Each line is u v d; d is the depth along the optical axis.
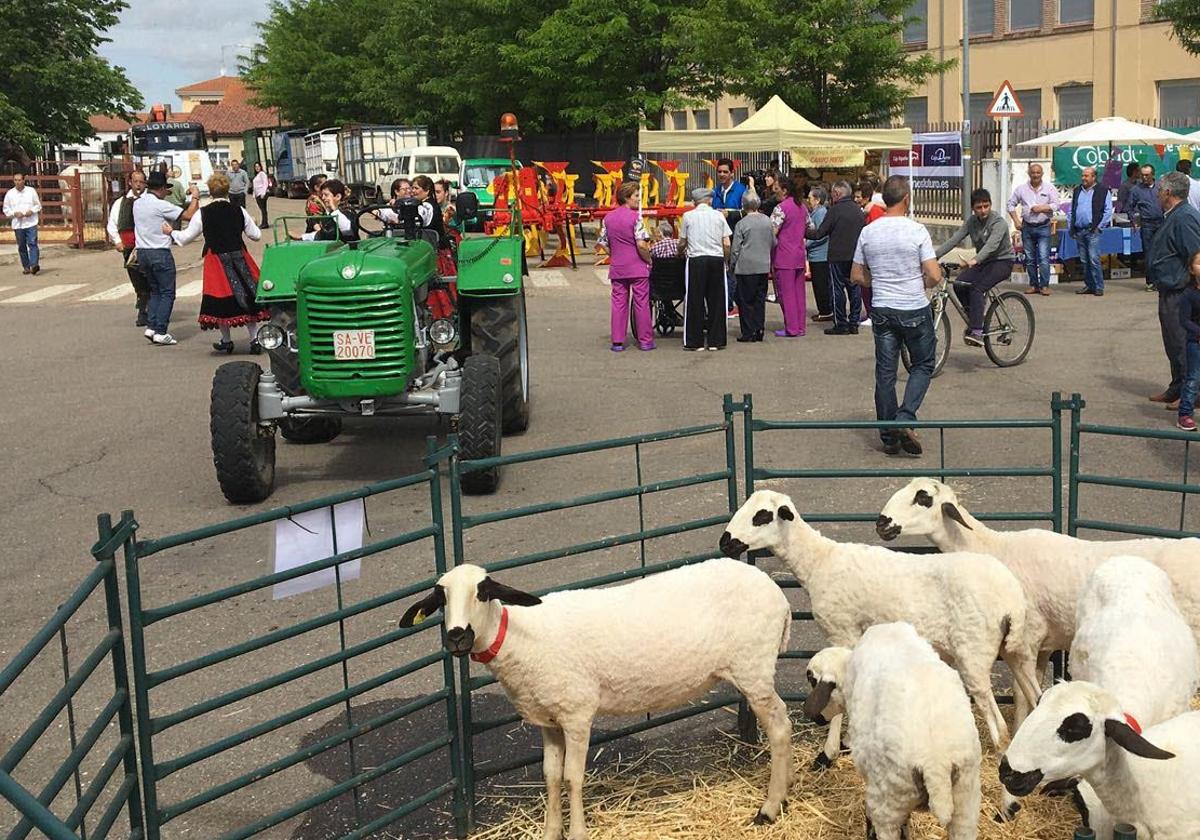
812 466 9.77
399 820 5.00
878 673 4.16
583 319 18.03
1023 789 3.83
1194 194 18.34
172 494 9.59
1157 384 12.25
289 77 61.19
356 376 8.95
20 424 11.98
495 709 5.95
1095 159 22.11
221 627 6.97
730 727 5.60
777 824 4.75
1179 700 4.48
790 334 15.97
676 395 12.47
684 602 4.74
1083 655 4.70
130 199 17.20
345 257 9.02
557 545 8.09
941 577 5.06
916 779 3.99
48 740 5.79
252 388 9.12
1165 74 30.94
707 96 30.84
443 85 38.84
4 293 21.97
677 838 4.69
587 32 30.48
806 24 27.44
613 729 5.59
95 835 3.79
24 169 37.06
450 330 9.30
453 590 4.30
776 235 15.74
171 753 5.62
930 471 5.72
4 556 8.27
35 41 41.53
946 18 35.91
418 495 9.35
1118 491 8.85
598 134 36.72
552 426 11.34
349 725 4.84
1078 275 20.75
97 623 7.10
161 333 16.20
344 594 7.39
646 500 8.99
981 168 22.55
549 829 4.69
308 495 9.48
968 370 13.39
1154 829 3.90
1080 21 32.81
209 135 103.31
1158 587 4.73
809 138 21.33
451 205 13.85
